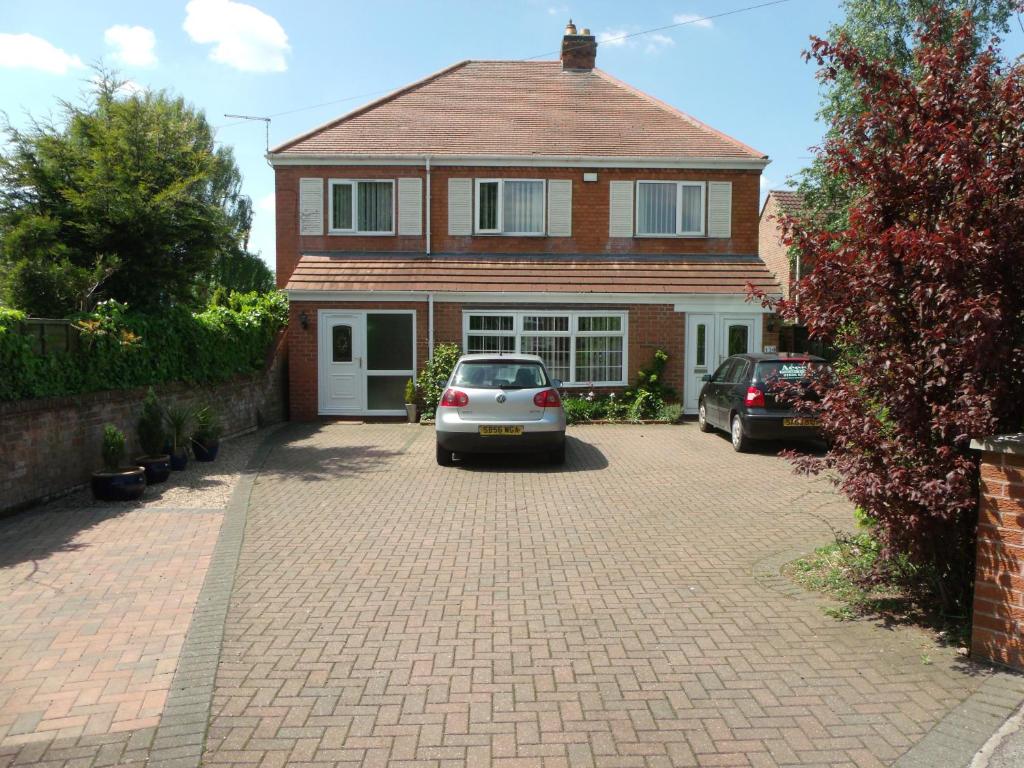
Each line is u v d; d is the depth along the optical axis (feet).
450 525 24.03
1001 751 10.87
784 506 26.73
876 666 13.75
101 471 27.81
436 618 16.11
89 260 35.55
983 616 13.65
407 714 12.13
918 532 14.82
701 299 53.98
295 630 15.47
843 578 18.35
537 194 57.16
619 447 40.88
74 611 16.78
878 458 15.29
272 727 11.76
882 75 15.51
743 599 17.28
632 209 57.16
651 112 64.49
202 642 14.84
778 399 16.71
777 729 11.65
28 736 11.60
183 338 37.42
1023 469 13.08
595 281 54.08
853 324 15.53
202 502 27.35
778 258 89.51
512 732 11.60
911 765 10.66
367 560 20.27
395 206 56.70
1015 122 13.87
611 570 19.42
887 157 15.12
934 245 13.17
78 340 29.30
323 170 56.75
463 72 69.77
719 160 56.70
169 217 36.76
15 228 34.32
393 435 45.34
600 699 12.60
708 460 36.68
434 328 52.95
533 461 36.22
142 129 37.04
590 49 71.15
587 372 53.83
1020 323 13.74
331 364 52.75
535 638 15.06
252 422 46.93
